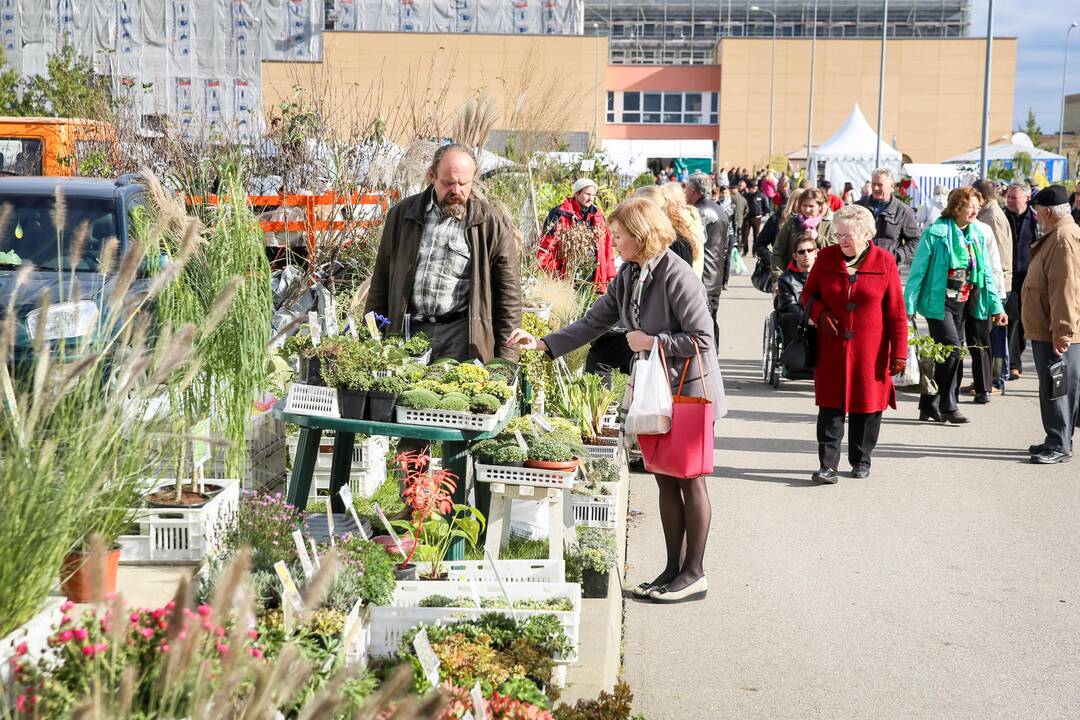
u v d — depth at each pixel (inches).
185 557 171.8
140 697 106.6
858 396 329.4
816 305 330.3
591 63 2315.5
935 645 212.5
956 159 1748.3
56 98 728.3
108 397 142.1
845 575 251.8
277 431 254.1
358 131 471.2
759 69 2970.0
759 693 190.4
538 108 739.4
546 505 237.9
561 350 232.7
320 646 146.8
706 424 219.8
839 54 2955.2
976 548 272.7
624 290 224.2
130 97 540.1
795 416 438.6
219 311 137.1
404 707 83.9
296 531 160.2
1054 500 317.1
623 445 287.9
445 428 203.0
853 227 323.0
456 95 1459.2
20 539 123.0
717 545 273.3
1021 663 204.7
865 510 305.4
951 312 421.4
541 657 160.6
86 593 143.9
